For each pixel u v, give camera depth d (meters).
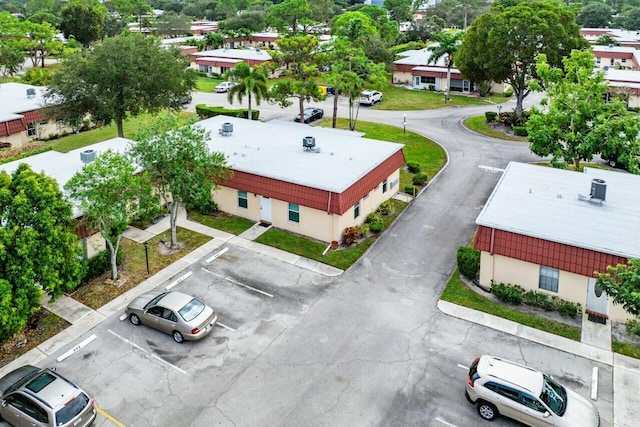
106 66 40.91
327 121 53.09
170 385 17.78
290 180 27.58
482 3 140.12
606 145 31.84
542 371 18.31
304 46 48.34
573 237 21.27
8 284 18.06
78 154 31.56
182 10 155.88
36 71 65.38
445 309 22.08
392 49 84.75
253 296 23.06
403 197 34.03
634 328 19.56
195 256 26.45
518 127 48.09
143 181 23.88
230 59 78.75
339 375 18.20
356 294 23.22
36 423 15.36
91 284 23.95
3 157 38.97
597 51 77.44
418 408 16.72
